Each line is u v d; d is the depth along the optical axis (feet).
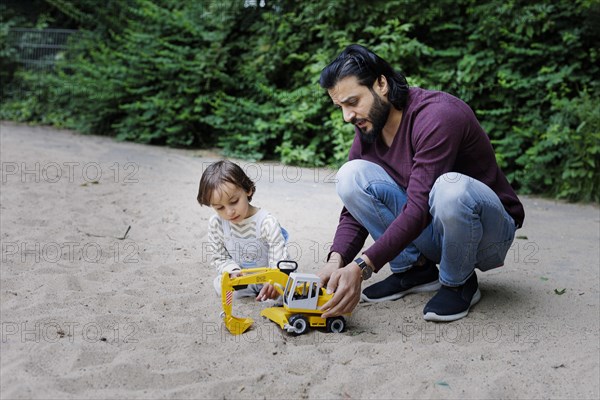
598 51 25.25
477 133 9.60
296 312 9.23
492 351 8.84
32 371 7.63
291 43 30.83
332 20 29.78
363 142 10.48
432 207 9.21
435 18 28.84
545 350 8.95
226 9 32.22
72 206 17.12
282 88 31.91
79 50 39.81
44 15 42.83
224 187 9.86
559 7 25.77
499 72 25.55
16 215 15.70
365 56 9.18
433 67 28.09
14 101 40.29
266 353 8.52
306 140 29.53
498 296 11.18
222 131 31.40
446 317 9.91
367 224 10.33
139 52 33.12
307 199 20.07
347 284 8.79
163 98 32.12
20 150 26.53
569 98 25.94
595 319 10.20
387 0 28.71
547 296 11.27
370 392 7.61
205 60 31.30
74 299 10.27
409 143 9.62
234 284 9.12
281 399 7.37
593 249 15.07
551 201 23.09
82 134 34.71
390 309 10.50
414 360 8.38
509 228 9.89
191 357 8.25
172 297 10.55
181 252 13.58
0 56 40.68
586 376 8.17
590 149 22.22
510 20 26.20
